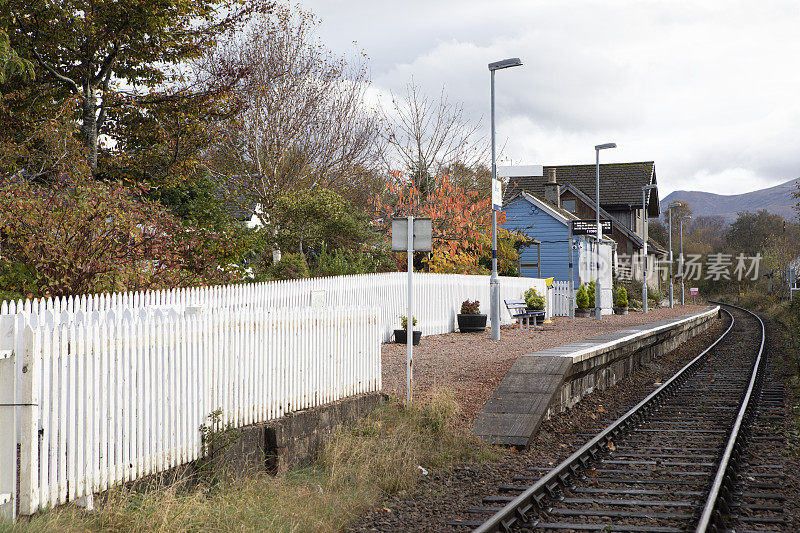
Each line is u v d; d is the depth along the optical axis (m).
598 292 35.75
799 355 22.67
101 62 24.83
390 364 16.59
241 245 18.73
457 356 18.05
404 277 23.11
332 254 26.62
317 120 33.97
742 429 12.12
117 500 6.96
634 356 20.94
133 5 23.02
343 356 11.41
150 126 25.58
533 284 34.12
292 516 7.34
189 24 25.69
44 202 13.67
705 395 16.80
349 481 8.86
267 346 9.57
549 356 14.22
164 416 7.88
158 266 15.85
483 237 31.31
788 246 85.88
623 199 60.09
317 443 10.04
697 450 10.66
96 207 13.92
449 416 11.56
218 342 8.73
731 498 8.05
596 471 9.41
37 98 22.75
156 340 7.80
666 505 7.74
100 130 25.64
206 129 26.62
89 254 13.54
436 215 31.05
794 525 7.15
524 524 7.15
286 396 9.92
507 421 11.59
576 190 58.03
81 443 6.80
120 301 12.73
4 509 6.16
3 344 6.41
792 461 10.04
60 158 18.17
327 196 26.53
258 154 31.80
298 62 33.50
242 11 26.52
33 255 12.94
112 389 7.18
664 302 70.06
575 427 12.40
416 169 35.53
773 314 56.44
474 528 7.05
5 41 16.98
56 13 21.97
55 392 6.58
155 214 16.09
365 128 36.16
